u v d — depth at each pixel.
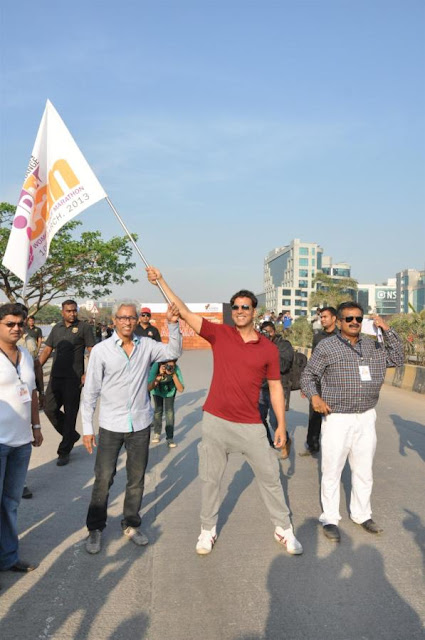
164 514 4.86
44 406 6.73
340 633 2.99
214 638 2.94
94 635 2.97
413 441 7.79
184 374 17.61
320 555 3.98
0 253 20.48
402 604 3.29
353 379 4.28
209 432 4.05
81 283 22.91
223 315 35.22
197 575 3.67
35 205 5.36
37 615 3.17
